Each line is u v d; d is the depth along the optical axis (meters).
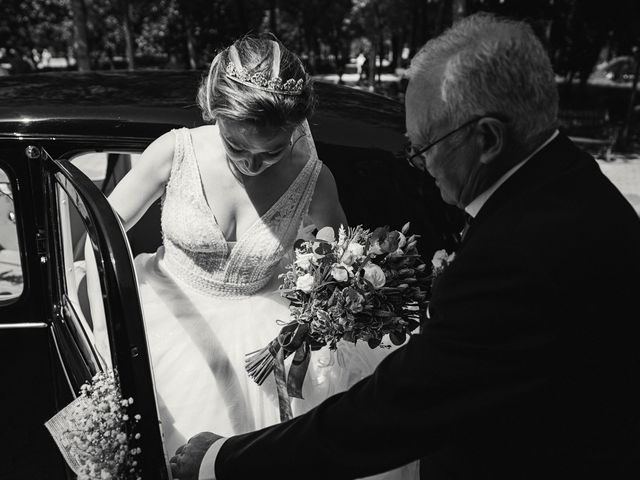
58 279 2.10
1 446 2.07
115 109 2.09
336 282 1.73
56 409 2.04
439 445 1.05
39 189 2.00
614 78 26.23
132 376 1.24
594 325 0.98
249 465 1.21
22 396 2.08
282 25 27.55
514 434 1.10
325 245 1.73
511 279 0.98
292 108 1.56
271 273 2.06
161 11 21.66
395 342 1.80
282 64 1.55
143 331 1.25
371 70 22.55
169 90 2.31
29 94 2.22
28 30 21.89
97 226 1.29
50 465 2.06
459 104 1.03
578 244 0.98
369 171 2.14
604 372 1.03
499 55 1.00
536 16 13.68
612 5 15.31
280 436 1.18
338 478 1.12
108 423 1.33
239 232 1.95
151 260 2.19
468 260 1.03
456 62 1.03
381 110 2.39
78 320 2.04
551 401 1.04
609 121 14.30
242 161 1.73
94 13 23.77
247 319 1.99
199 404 1.88
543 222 1.00
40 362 2.10
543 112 1.03
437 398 1.01
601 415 1.07
